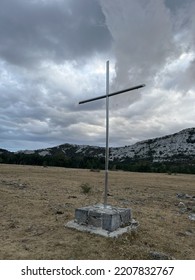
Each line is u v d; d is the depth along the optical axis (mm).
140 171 61531
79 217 7609
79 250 6020
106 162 7945
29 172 30609
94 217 7305
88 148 169375
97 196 14461
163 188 22078
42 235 6949
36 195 13109
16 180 20203
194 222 9555
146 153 159750
